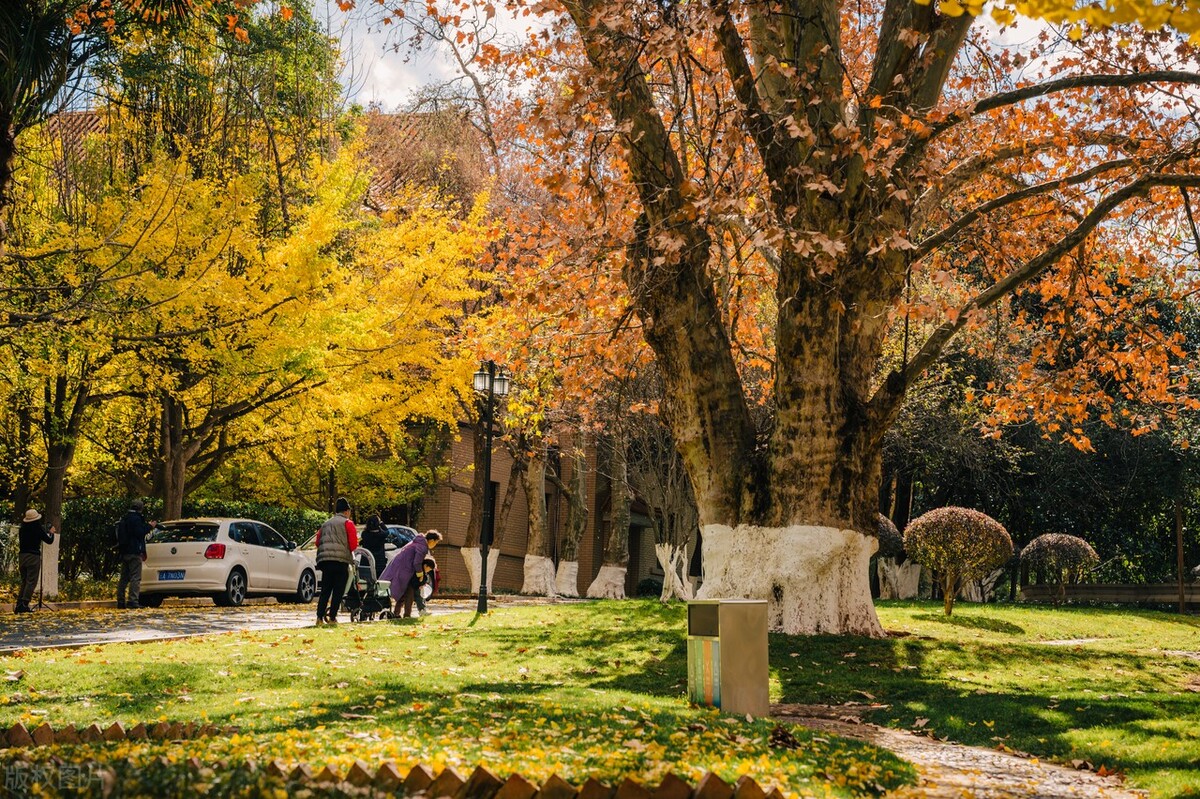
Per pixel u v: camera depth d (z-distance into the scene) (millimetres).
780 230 11359
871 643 13844
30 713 7832
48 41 8875
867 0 16922
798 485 14320
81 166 22438
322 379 22047
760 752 6582
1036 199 17859
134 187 20656
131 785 4219
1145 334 17531
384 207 29844
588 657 13352
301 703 8484
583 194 13523
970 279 26719
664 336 14867
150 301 19219
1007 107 16719
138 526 21547
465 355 22516
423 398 23875
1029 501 36250
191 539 23125
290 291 20328
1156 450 33500
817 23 13938
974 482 34938
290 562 25469
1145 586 30547
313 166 22750
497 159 29375
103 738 6320
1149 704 9672
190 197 19766
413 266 22422
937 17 13914
